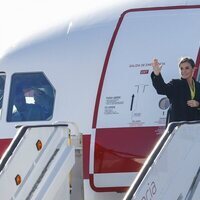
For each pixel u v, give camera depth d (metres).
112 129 31.02
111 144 30.92
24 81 32.50
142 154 30.62
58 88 32.00
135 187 22.34
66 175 26.61
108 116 31.19
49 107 31.97
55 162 26.39
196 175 24.59
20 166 25.44
